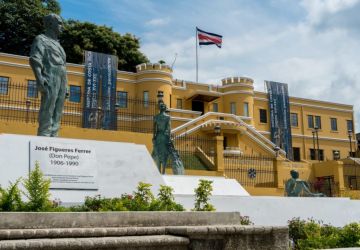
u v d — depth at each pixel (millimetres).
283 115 50281
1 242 4230
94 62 39844
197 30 47500
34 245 4281
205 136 39000
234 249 5285
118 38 50062
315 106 54406
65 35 48188
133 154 11594
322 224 13148
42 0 49844
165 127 16516
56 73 12250
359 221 13055
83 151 10805
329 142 54500
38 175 6438
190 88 46750
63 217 5027
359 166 39125
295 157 51531
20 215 4781
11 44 47031
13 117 26719
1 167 9617
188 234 5105
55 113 12352
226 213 6266
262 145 41125
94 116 23766
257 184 27250
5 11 46594
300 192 16656
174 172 16375
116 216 5391
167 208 8078
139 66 42438
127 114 27453
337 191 28906
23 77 36281
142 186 8695
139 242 4820
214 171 23906
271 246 5504
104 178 10867
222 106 48094
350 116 57094
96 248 4602
